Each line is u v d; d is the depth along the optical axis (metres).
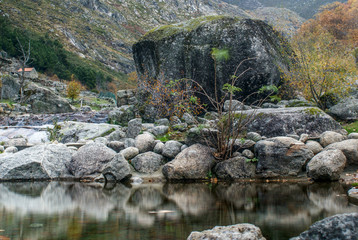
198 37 12.58
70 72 78.88
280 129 7.54
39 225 3.20
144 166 7.02
